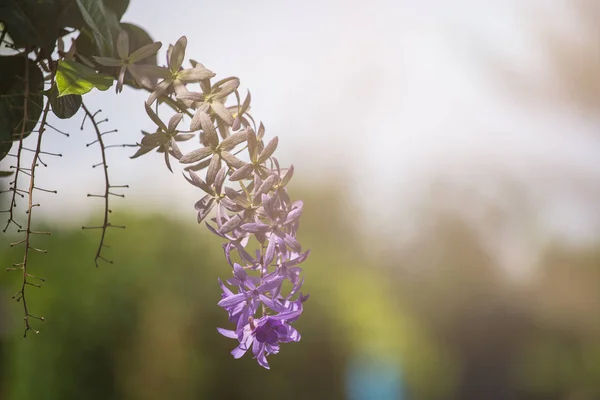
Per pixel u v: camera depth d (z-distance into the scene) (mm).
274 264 1209
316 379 8703
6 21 1281
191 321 8211
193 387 8102
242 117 1224
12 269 1184
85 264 7824
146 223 8430
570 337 17469
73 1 1312
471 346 16891
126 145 1252
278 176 1203
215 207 1180
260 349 1193
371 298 11312
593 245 17172
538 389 17250
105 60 1188
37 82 1345
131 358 7879
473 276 17297
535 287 17672
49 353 7488
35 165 1202
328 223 16453
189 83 1200
